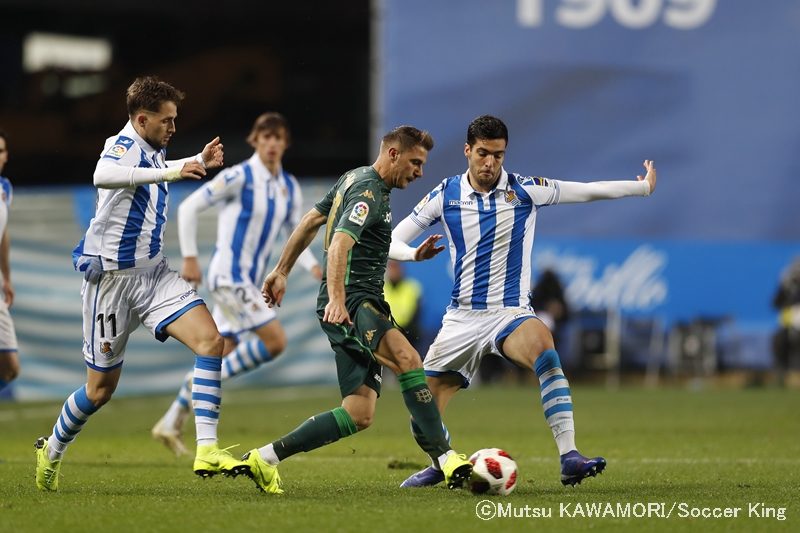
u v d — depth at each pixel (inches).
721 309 2304.4
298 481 974.4
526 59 2301.9
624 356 2326.5
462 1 2299.5
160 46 3452.3
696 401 2011.6
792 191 2287.2
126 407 1926.7
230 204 1395.2
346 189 858.1
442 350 954.1
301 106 3412.9
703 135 2297.0
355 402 855.1
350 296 852.0
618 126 2301.9
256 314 1393.9
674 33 2294.5
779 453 1245.1
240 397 2107.5
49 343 2034.9
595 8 2295.8
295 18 3412.9
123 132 860.6
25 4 3152.1
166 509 776.9
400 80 2305.6
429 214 956.0
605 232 2306.8
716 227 2299.5
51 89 3257.9
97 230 866.8
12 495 863.1
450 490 887.7
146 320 876.6
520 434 1482.5
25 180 3203.7
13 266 2011.6
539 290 2301.9
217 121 3376.0
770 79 2284.7
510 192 941.8
